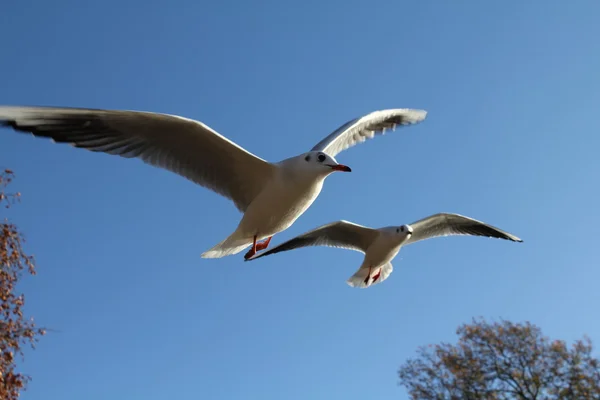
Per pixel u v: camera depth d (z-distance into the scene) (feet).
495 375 65.41
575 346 65.26
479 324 67.15
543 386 64.85
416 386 66.69
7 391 31.37
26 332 32.81
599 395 63.26
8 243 33.55
